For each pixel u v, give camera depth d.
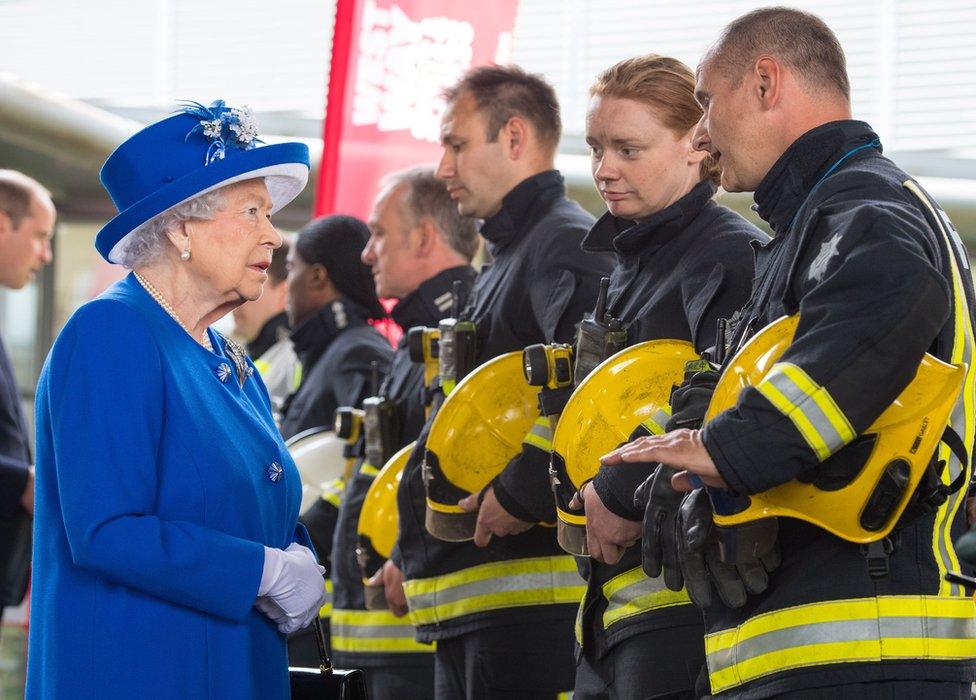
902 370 2.65
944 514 2.90
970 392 2.95
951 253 2.94
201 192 3.29
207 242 3.34
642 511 3.34
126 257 3.41
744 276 3.62
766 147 3.15
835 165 3.05
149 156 3.33
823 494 2.78
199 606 3.20
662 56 3.94
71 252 10.16
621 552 3.41
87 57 13.23
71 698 3.19
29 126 9.63
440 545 4.47
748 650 2.93
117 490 3.13
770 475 2.69
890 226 2.71
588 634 3.75
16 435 5.99
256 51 12.65
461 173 4.65
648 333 3.73
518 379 4.26
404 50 6.74
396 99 6.74
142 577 3.13
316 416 6.05
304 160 3.48
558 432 3.66
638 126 3.82
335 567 5.41
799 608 2.86
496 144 4.61
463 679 4.53
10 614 8.60
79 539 3.12
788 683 2.85
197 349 3.39
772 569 2.92
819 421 2.65
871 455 2.75
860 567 2.83
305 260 6.20
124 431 3.15
